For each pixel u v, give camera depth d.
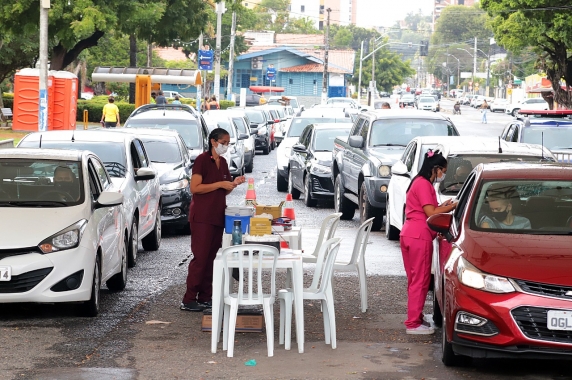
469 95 144.62
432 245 10.15
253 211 10.84
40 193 11.20
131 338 9.77
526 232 8.80
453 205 10.04
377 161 18.52
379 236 18.38
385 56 151.50
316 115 29.78
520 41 58.50
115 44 75.12
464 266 8.25
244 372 8.44
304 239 17.64
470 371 8.48
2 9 36.62
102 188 12.12
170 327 10.33
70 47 38.09
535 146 14.48
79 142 15.24
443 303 8.95
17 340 9.59
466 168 13.69
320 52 111.38
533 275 7.92
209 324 10.14
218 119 30.66
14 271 10.07
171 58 108.69
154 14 38.69
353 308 11.50
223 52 92.62
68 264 10.27
